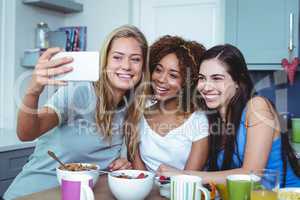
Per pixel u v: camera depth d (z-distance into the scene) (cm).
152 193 112
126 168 136
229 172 121
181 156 147
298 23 237
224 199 107
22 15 278
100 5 307
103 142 138
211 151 141
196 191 94
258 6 245
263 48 245
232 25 252
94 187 115
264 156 128
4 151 215
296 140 236
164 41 155
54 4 283
